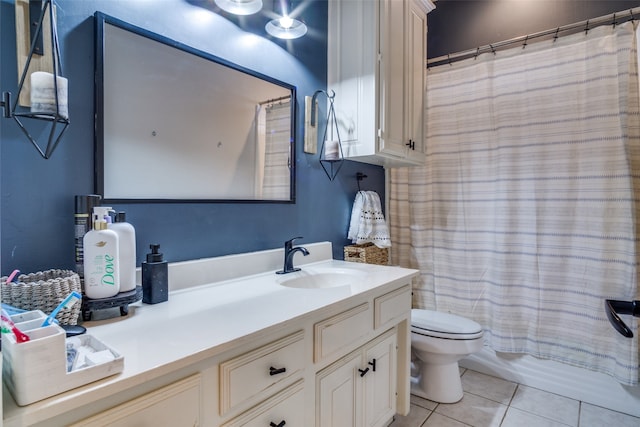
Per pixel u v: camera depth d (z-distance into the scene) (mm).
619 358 1771
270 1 1567
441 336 1785
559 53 1955
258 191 1519
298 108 1716
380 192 2422
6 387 553
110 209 943
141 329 832
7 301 740
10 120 880
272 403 914
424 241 2395
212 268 1299
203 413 750
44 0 881
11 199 886
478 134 2207
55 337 544
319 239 1869
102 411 597
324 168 1895
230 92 1395
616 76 1798
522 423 1711
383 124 1729
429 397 1918
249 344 852
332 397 1145
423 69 2088
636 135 1769
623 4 1831
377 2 1705
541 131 2000
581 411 1814
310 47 1785
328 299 1120
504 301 2090
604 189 1826
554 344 1976
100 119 1033
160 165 1180
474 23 2281
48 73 853
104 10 1049
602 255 1829
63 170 972
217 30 1354
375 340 1381
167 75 1195
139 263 1126
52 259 955
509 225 2080
